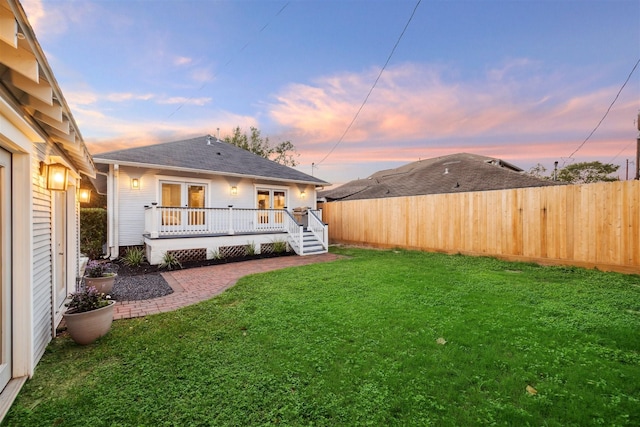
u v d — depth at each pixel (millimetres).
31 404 2404
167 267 8750
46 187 3490
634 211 6750
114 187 9852
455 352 3148
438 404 2314
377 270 7605
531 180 14281
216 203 12062
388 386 2568
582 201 7551
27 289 2803
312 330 3855
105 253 11242
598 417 2127
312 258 10664
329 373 2807
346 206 14742
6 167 2678
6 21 1502
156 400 2428
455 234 10477
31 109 2654
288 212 12711
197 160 11961
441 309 4496
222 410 2297
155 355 3234
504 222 9172
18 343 2736
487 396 2416
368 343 3418
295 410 2275
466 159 19922
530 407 2254
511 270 7598
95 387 2635
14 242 2768
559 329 3682
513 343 3318
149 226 9859
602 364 2850
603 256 7188
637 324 3797
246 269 8586
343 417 2199
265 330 3893
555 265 7992
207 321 4285
